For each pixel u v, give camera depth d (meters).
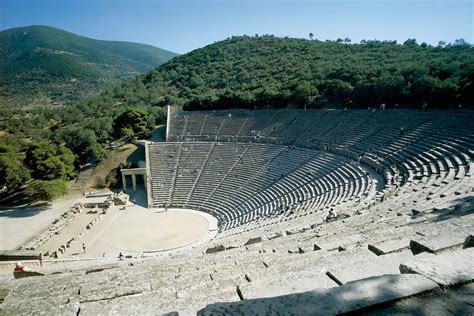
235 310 4.38
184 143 75.00
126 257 38.38
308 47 146.38
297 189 47.81
